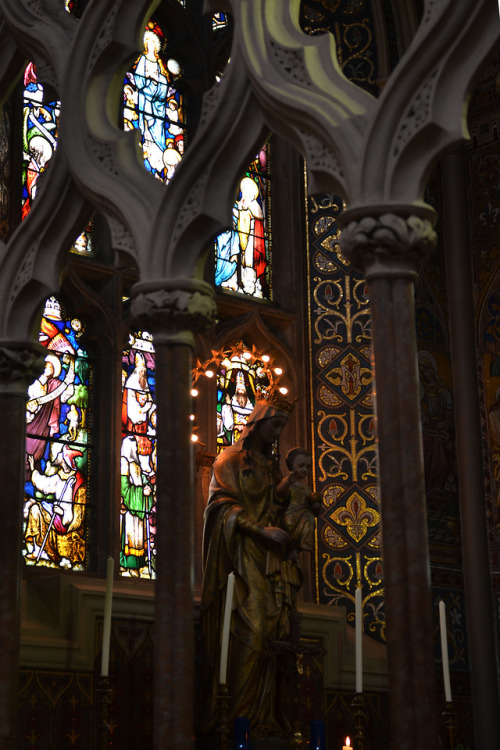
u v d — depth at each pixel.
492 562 10.90
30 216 7.91
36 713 8.22
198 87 11.90
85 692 8.55
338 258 11.80
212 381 10.98
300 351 11.66
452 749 8.35
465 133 6.16
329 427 11.43
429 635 5.91
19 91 10.44
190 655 6.66
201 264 7.21
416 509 6.04
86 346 10.56
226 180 7.13
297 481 9.20
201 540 10.43
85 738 8.47
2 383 7.99
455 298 11.52
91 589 8.75
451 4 6.20
